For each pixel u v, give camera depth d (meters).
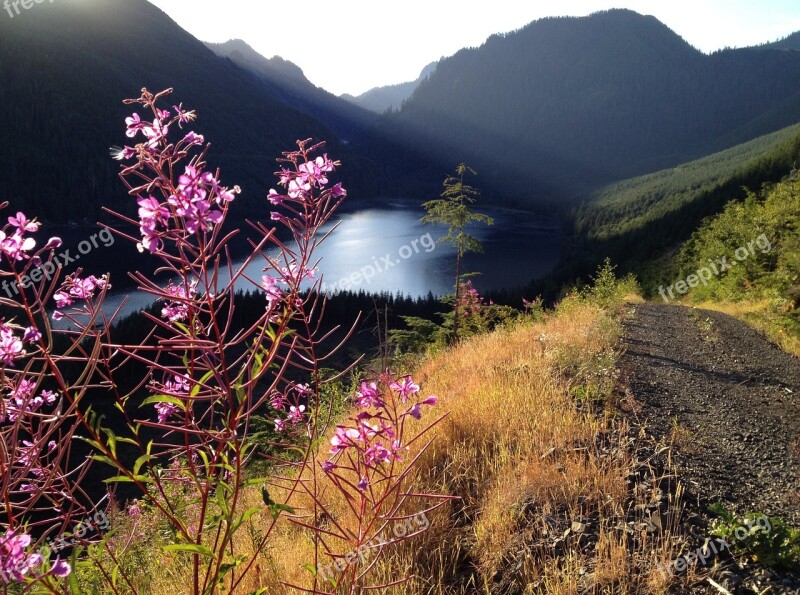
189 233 1.20
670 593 2.73
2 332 1.28
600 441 4.49
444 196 16.42
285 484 3.54
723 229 32.41
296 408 2.40
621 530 3.26
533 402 5.08
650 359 8.73
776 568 2.94
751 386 7.76
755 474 4.50
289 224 1.58
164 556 2.96
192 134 1.29
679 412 5.99
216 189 1.28
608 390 5.85
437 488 3.77
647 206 154.00
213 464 1.57
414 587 2.77
